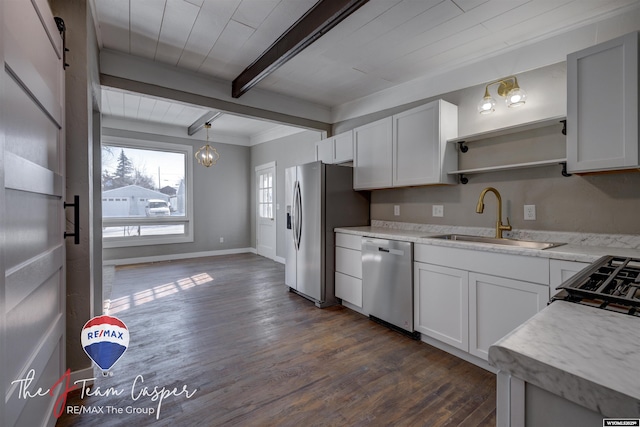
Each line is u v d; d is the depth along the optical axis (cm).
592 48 178
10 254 94
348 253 318
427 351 229
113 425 153
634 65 164
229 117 508
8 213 92
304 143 521
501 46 258
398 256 259
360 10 215
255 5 214
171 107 460
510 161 250
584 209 211
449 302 222
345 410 165
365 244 292
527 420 52
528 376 51
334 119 437
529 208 238
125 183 541
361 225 362
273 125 558
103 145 520
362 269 297
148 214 563
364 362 214
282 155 577
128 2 210
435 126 267
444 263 225
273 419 158
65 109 171
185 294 369
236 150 663
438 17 223
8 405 92
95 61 237
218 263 555
